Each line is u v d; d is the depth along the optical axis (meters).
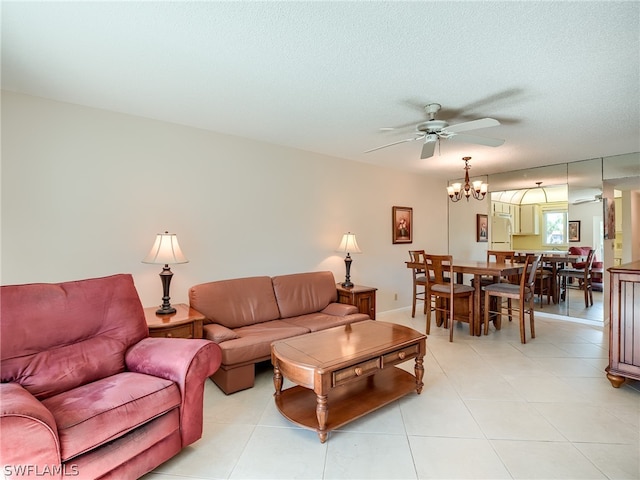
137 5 1.57
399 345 2.38
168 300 2.78
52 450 1.31
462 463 1.79
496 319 4.36
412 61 2.07
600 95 2.54
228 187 3.58
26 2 1.53
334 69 2.18
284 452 1.91
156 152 3.13
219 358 2.01
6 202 2.48
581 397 2.50
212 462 1.82
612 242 4.88
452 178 6.11
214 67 2.16
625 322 2.57
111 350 1.98
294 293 3.70
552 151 4.21
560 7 1.57
